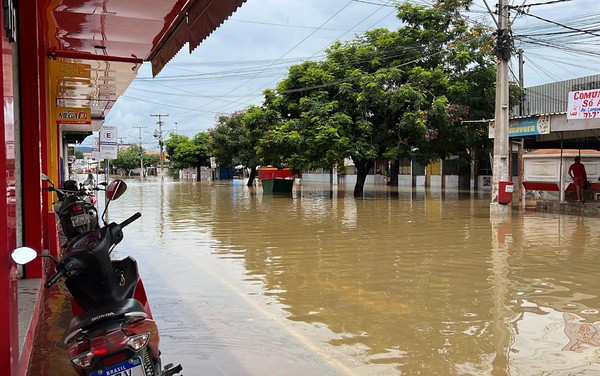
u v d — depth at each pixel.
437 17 24.56
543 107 27.67
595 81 24.61
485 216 16.58
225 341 5.10
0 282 2.87
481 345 4.93
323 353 4.76
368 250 10.31
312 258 9.49
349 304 6.41
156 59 10.51
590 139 23.67
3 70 2.91
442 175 36.66
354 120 24.97
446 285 7.36
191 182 58.25
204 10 6.32
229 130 44.03
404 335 5.24
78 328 3.17
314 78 25.58
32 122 6.54
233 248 10.70
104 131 22.80
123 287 4.17
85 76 12.74
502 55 16.88
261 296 6.80
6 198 2.90
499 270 8.34
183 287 7.30
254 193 32.59
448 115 22.84
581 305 6.31
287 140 24.03
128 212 19.19
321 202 23.41
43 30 8.62
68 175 36.94
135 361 3.14
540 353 4.71
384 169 43.47
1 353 2.88
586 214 16.73
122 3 7.32
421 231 13.08
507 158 17.02
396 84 24.28
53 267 8.05
